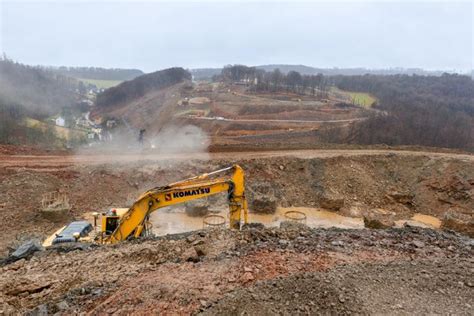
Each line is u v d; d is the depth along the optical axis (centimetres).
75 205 2295
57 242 1326
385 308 715
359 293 756
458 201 2716
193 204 2389
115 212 1441
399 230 1206
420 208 2784
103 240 1344
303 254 945
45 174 2402
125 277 873
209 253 1000
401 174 3055
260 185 2703
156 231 2144
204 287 776
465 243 1091
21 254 1148
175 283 796
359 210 2614
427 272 855
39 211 2142
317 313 696
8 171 2348
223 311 696
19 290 871
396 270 860
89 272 948
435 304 735
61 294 840
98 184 2473
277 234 1130
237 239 1094
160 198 1381
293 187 2814
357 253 964
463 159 3006
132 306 723
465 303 742
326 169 2950
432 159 3083
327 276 812
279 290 759
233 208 1464
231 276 820
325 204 2661
